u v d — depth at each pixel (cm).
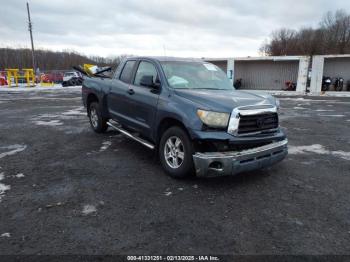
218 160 374
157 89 473
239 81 2886
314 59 2500
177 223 313
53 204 350
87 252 262
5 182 413
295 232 301
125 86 562
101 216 325
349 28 5919
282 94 2278
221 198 376
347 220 328
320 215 338
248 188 410
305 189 410
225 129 386
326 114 1138
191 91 442
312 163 525
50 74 4091
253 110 398
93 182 419
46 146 604
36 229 296
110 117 647
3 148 586
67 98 1714
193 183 421
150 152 569
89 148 591
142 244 276
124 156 541
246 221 321
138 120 517
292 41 6488
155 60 515
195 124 387
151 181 426
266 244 280
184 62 534
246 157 385
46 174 446
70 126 821
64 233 290
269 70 2859
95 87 679
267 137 416
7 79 3253
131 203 357
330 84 2578
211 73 545
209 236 291
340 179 450
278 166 505
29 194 376
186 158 407
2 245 269
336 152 597
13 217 319
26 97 1780
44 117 987
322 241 286
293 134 764
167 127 460
